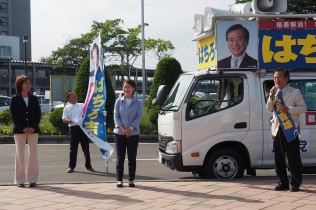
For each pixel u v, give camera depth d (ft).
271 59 27.89
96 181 30.37
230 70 27.96
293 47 27.94
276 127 24.02
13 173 34.83
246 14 27.78
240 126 27.76
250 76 28.02
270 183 26.32
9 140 58.44
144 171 35.24
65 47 137.80
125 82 26.16
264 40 27.84
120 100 26.27
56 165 38.68
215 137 27.63
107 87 61.77
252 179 27.71
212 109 27.76
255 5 28.04
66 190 25.61
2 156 44.06
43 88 215.10
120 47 122.83
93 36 124.77
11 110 26.76
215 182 26.68
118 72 145.89
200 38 30.96
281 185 24.39
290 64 27.94
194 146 27.53
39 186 26.94
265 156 27.99
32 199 23.56
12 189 26.17
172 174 33.76
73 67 158.10
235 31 27.68
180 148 27.48
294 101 23.48
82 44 136.05
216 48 27.66
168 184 26.66
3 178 32.78
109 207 21.65
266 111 27.91
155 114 61.62
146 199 23.09
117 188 25.91
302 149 28.07
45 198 23.73
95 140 33.19
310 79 28.32
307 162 28.25
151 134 60.64
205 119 27.58
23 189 26.12
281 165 24.26
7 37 239.71
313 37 27.96
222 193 23.98
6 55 238.27
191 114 27.63
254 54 27.81
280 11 28.45
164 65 66.90
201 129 27.55
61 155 45.06
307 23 27.99
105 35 121.39
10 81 204.03
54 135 59.98
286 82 23.68
